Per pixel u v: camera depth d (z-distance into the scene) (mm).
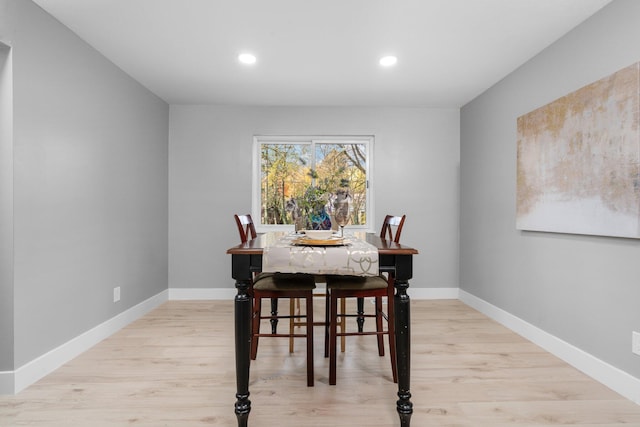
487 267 3588
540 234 2764
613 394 2029
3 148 1985
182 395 2002
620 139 1990
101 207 2834
